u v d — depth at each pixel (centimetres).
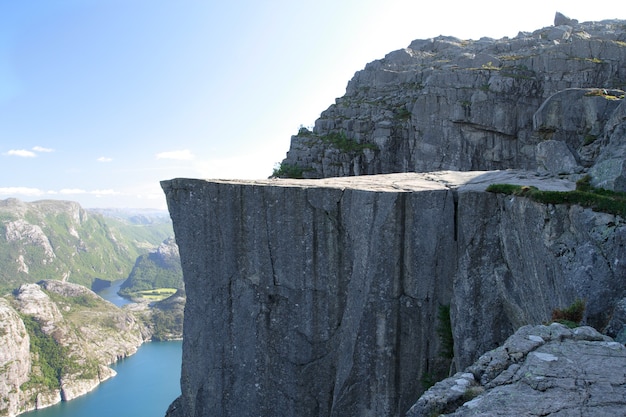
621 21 7088
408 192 2039
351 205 2164
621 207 1406
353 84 7381
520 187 1795
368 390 2136
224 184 2439
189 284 2594
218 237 2483
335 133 6356
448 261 2003
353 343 2145
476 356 1873
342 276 2236
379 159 5794
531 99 5334
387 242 2056
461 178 2377
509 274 1845
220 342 2512
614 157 1691
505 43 6750
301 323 2320
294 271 2317
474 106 5409
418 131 5712
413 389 2078
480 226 1922
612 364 1030
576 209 1502
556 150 2289
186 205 2556
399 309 2077
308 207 2264
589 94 2367
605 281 1348
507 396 959
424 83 6119
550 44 6209
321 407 2300
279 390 2380
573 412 887
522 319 1741
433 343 2042
